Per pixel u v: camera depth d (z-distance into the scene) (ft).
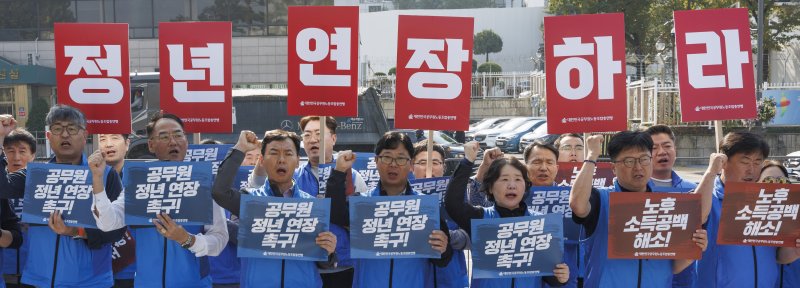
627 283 23.20
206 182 23.77
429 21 32.04
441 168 34.53
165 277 24.66
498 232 23.25
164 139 26.94
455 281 25.34
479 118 184.65
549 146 29.89
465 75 32.01
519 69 279.08
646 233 22.79
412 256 23.39
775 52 164.55
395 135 24.62
